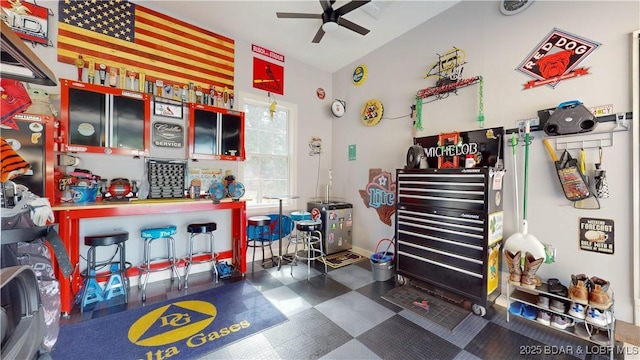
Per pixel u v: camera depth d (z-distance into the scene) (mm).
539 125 2215
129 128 2639
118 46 2699
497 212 2338
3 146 1386
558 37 2162
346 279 3029
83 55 2535
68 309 2162
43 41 2371
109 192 2523
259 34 3432
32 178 2027
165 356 1708
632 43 1834
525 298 2154
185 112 3082
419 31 3211
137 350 1757
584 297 1811
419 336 1975
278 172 4008
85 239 2283
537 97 2271
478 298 2238
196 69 3160
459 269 2363
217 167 3316
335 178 4449
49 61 2400
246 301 2471
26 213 1454
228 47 3414
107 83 2643
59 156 2371
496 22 2525
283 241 4062
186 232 3141
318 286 2832
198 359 1692
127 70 2734
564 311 1916
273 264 3506
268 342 1878
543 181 2240
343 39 3537
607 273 1939
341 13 2555
